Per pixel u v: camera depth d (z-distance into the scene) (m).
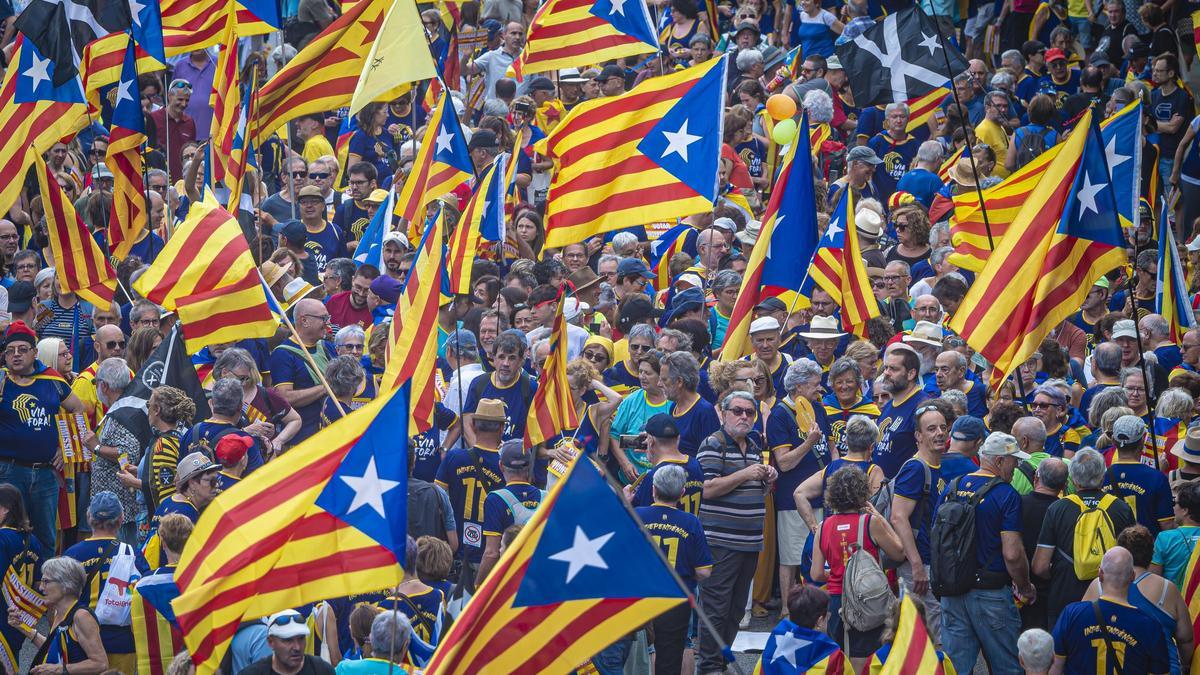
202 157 71.81
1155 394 56.94
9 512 45.62
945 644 43.22
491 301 59.62
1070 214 44.78
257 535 31.34
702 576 42.22
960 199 56.53
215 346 54.81
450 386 52.88
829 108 74.12
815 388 48.25
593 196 51.31
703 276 62.28
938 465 44.94
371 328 58.03
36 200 73.00
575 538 28.75
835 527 43.00
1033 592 43.09
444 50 90.12
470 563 45.91
